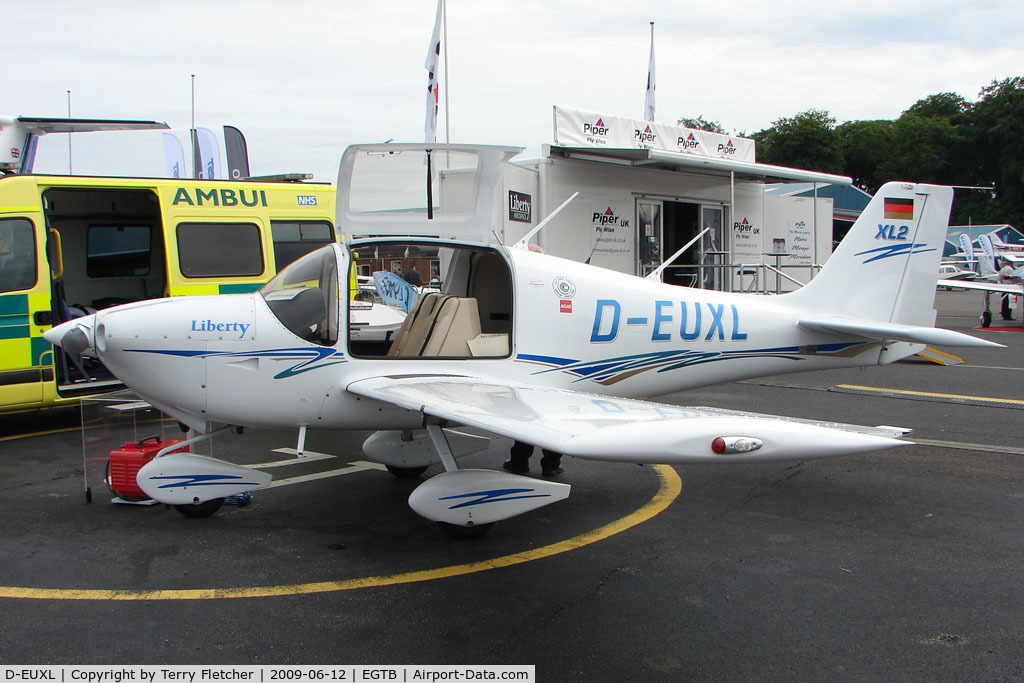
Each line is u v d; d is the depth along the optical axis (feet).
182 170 32.04
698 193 39.06
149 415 17.07
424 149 14.46
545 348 15.65
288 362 13.91
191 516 14.55
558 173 32.14
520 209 30.35
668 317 16.89
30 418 23.38
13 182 20.33
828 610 10.91
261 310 14.07
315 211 26.17
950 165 205.77
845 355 19.07
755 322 17.97
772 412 24.90
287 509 15.23
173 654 9.45
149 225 27.20
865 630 10.30
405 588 11.53
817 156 189.57
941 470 18.49
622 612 10.80
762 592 11.51
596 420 11.62
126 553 12.76
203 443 18.39
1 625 10.14
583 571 12.28
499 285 17.37
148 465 14.06
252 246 24.77
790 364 18.62
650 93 47.80
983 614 10.80
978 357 38.73
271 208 25.22
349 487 16.75
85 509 15.01
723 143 40.83
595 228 33.88
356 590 11.43
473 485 13.20
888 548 13.38
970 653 9.70
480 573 12.16
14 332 20.04
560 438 10.52
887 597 11.35
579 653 9.64
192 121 32.99
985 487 17.08
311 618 10.48
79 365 20.74
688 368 17.44
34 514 14.66
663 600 11.20
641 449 10.26
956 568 12.48
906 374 33.42
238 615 10.53
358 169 14.67
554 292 15.71
